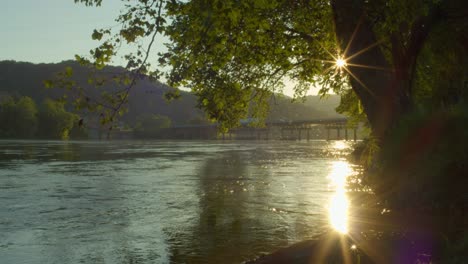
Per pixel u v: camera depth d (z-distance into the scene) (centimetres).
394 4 1116
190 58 940
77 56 738
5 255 1117
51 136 18225
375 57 1226
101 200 2030
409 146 1189
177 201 1980
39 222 1529
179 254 1090
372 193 1416
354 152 5469
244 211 1691
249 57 1282
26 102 18625
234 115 1416
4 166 4053
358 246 786
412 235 803
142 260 1052
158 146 10712
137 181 2838
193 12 937
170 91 838
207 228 1391
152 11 803
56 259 1079
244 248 1129
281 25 1353
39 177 3092
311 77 1512
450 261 637
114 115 698
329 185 2491
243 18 1036
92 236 1313
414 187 1084
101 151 7419
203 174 3300
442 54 1745
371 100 1243
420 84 1969
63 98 675
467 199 927
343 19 1212
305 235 1248
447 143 1107
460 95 1494
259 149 8850
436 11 1256
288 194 2150
